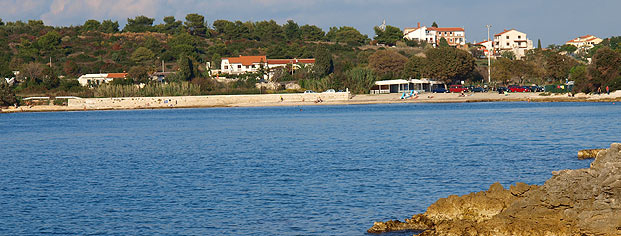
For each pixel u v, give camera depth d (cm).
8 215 4306
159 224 4009
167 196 4853
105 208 4478
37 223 4088
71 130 13138
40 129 13612
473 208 3628
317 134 10600
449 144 8331
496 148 7700
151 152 8281
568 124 11219
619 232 3011
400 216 4050
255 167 6347
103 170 6462
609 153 3700
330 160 6800
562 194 3328
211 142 9575
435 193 4731
